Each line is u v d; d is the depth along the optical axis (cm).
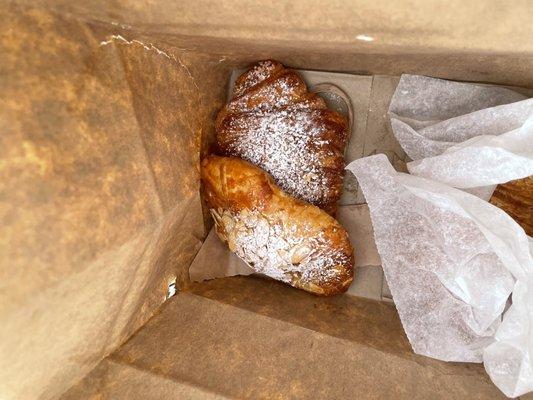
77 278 21
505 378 27
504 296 29
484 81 30
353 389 26
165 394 25
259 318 29
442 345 29
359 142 34
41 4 21
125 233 23
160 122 27
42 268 20
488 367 28
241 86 33
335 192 33
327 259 32
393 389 26
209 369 26
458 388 26
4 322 19
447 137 31
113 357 27
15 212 19
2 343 19
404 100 32
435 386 26
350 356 27
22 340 20
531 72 26
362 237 35
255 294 33
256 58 32
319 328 29
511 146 27
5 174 19
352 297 35
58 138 21
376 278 35
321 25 23
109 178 23
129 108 24
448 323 30
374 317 32
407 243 31
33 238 19
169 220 27
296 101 33
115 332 26
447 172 29
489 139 28
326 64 32
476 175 28
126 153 24
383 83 33
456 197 29
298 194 33
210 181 31
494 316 29
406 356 28
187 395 25
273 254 32
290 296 33
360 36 23
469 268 29
